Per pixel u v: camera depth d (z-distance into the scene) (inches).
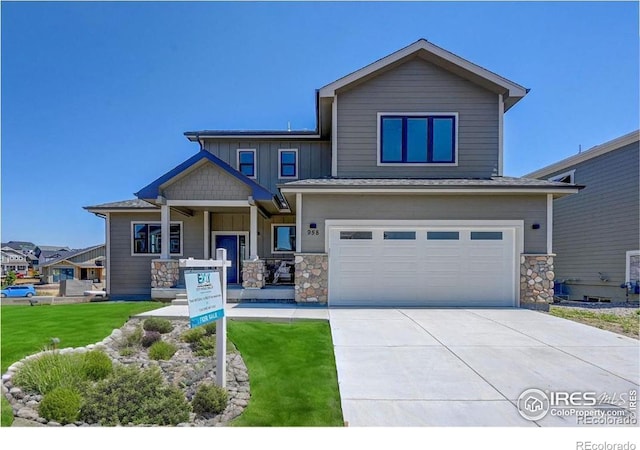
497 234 419.2
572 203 663.1
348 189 407.5
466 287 417.1
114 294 587.2
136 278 587.5
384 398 169.6
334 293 419.8
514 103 500.1
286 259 588.4
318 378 193.8
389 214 421.4
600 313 400.5
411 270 419.8
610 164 576.7
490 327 303.9
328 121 550.0
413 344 252.2
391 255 420.5
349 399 168.7
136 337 257.1
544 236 415.5
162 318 306.2
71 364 188.2
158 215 591.2
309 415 157.1
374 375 196.9
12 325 283.3
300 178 604.4
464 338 267.9
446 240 420.5
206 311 170.1
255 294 451.2
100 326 279.6
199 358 229.9
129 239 590.6
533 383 184.9
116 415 150.5
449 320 332.2
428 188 404.8
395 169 484.1
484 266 417.7
